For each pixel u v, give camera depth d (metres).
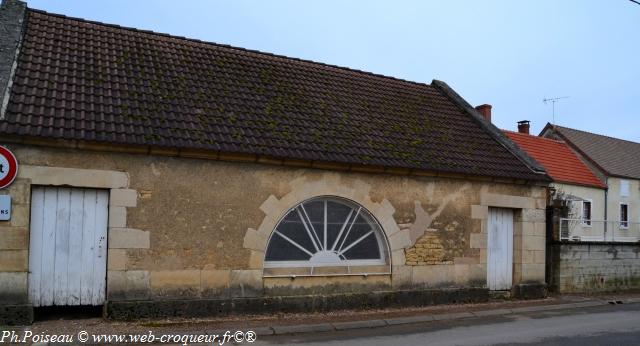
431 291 12.25
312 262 11.17
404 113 14.30
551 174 26.97
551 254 15.32
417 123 13.99
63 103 9.55
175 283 9.72
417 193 12.19
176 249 9.74
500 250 13.68
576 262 15.62
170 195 9.73
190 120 10.46
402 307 11.86
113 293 9.27
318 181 11.02
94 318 9.32
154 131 9.73
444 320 11.03
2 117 8.59
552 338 9.37
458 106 16.03
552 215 15.38
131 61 11.81
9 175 8.61
